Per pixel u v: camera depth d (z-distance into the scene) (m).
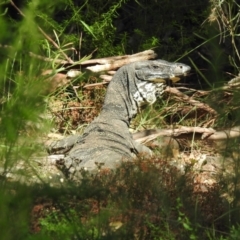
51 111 14.65
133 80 13.66
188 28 19.06
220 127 12.79
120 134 12.87
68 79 15.20
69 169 11.21
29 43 6.38
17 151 6.36
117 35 18.94
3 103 6.52
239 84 14.01
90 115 15.14
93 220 8.00
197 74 17.38
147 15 19.19
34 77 6.35
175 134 14.05
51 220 8.09
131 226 8.30
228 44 17.98
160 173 9.66
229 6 16.56
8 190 6.34
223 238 8.65
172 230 8.51
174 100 15.77
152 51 16.33
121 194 8.63
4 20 6.22
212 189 9.59
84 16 17.92
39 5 6.48
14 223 6.19
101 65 15.85
